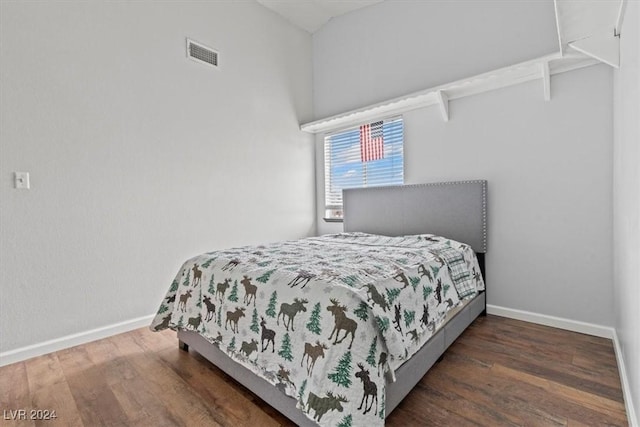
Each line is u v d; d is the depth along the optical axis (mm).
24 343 1937
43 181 2004
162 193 2578
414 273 1609
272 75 3459
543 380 1597
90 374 1743
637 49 1099
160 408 1446
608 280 2076
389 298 1336
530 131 2352
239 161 3133
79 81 2145
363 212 3287
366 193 3250
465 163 2688
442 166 2828
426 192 2818
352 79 3520
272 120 3455
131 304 2412
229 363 1623
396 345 1209
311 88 3912
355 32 3477
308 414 1124
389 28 3199
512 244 2459
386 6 3217
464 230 2629
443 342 1757
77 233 2148
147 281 2498
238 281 1595
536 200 2342
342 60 3604
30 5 1943
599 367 1707
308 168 3855
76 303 2145
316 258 1830
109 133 2287
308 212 3852
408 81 3066
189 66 2742
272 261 1754
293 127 3689
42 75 1994
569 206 2209
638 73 1094
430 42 2906
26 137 1938
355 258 1821
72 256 2127
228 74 3035
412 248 2205
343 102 3615
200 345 1848
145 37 2467
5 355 1867
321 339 1187
